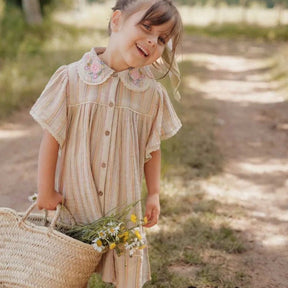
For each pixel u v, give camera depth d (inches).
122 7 81.3
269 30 924.0
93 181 84.8
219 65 546.0
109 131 83.4
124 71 84.0
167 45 88.7
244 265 138.5
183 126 275.9
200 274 130.2
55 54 437.1
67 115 84.0
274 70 494.3
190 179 204.5
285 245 154.2
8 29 516.1
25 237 82.7
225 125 303.3
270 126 309.6
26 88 335.3
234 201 186.5
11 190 191.6
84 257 82.4
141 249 88.0
